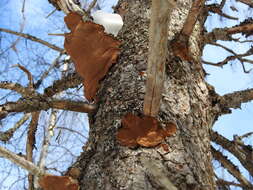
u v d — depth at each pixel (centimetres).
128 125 99
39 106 110
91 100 121
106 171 93
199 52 134
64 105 112
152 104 95
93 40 122
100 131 104
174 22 134
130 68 116
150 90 91
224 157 137
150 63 85
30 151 144
